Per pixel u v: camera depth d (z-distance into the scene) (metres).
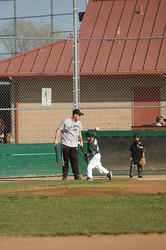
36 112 64.44
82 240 23.94
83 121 64.38
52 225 26.64
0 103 71.19
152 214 29.09
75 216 28.64
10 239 24.11
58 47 68.06
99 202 32.47
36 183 42.19
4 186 40.16
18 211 30.00
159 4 71.88
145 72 63.41
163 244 23.30
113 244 23.30
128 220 27.62
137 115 64.31
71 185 39.84
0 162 49.50
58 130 45.09
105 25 70.12
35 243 23.45
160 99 64.19
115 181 42.72
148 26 69.00
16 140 64.00
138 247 22.81
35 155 50.38
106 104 64.31
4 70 65.69
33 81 64.62
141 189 37.69
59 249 22.53
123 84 64.31
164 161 50.56
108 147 50.81
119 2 72.88
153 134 50.69
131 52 66.12
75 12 50.09
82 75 63.75
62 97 64.62
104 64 64.94
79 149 50.22
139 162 47.16
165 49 66.12
